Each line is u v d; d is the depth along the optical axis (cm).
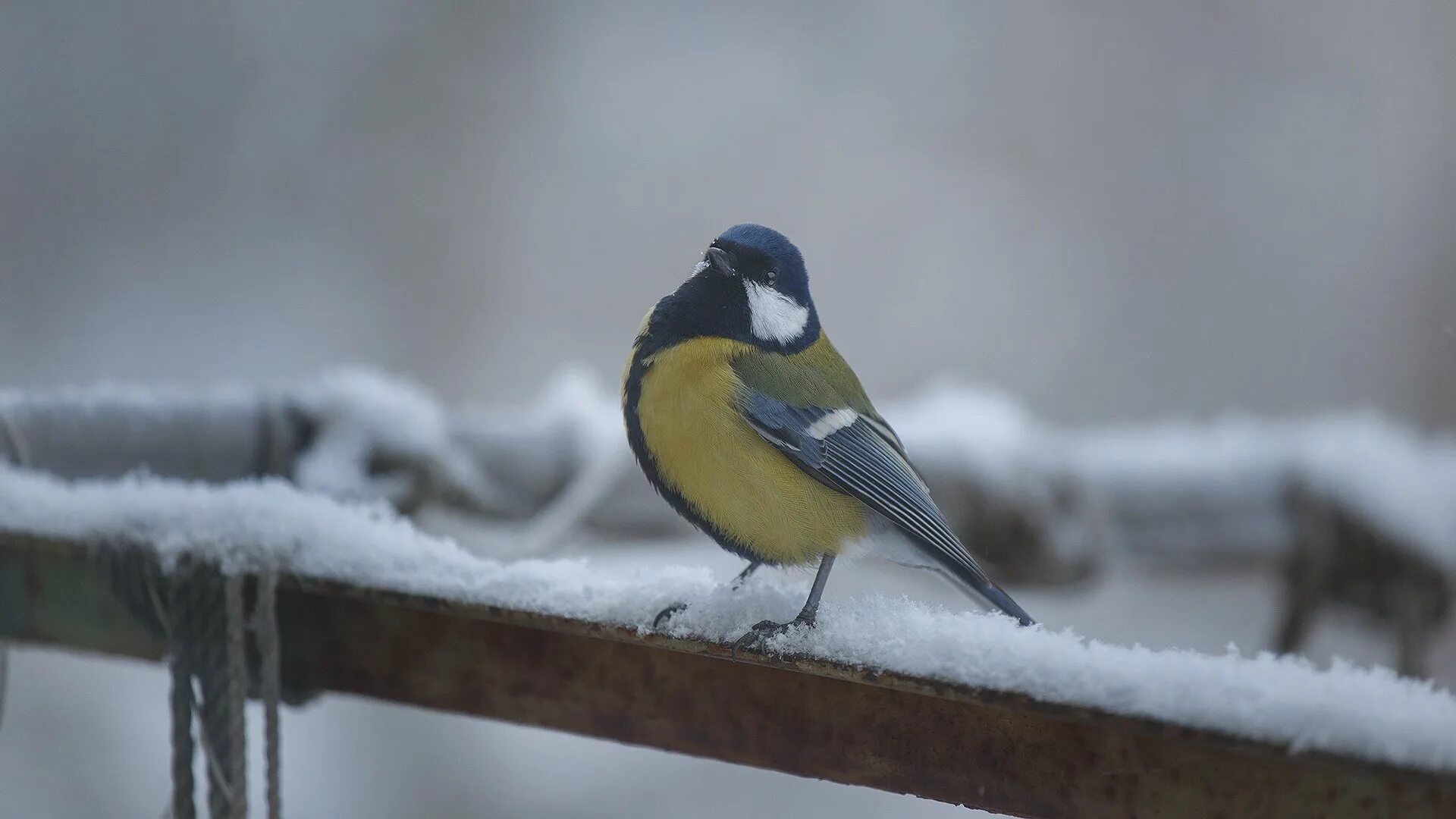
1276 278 1758
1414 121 1752
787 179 1742
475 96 1698
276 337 1628
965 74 1758
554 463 855
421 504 785
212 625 500
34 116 1608
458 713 503
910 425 928
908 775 427
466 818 1251
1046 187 1758
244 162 1647
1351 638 1109
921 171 1748
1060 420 1723
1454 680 1104
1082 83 1759
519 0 1716
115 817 1180
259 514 503
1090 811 393
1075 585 938
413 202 1677
